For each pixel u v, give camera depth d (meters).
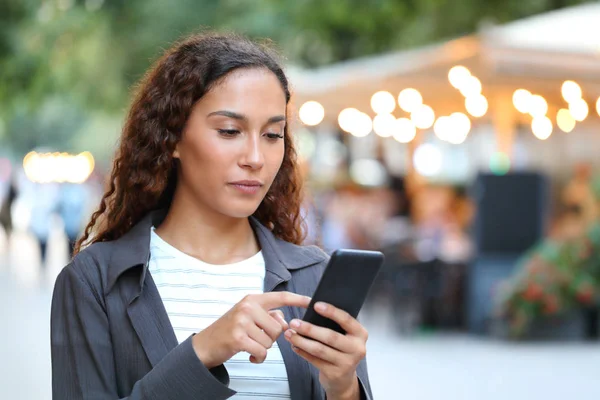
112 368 2.57
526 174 13.42
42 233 20.83
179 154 2.68
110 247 2.68
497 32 13.20
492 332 13.18
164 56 2.71
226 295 2.68
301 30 22.23
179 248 2.73
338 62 23.61
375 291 15.76
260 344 2.34
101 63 23.80
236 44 2.67
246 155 2.57
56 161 47.28
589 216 13.74
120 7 23.75
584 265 12.60
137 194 2.78
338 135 22.89
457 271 13.91
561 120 14.55
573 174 16.56
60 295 2.63
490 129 17.88
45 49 22.19
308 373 2.64
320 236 3.70
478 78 13.05
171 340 2.57
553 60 12.75
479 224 13.45
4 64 21.27
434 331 13.81
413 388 9.45
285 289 2.72
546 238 13.55
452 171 19.94
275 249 2.76
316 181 19.36
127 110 2.88
